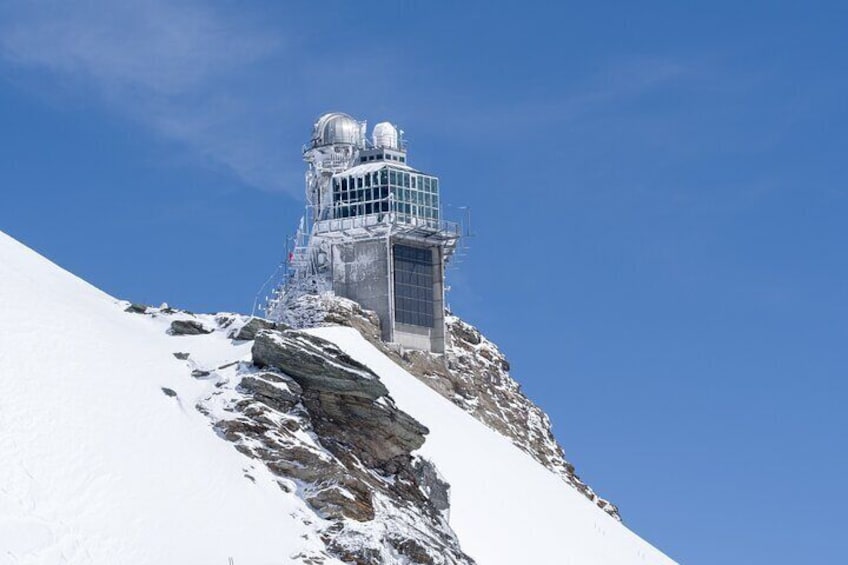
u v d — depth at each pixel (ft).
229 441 314.14
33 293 331.77
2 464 268.21
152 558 264.52
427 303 576.20
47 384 296.10
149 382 319.27
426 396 495.00
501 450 481.46
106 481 278.26
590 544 440.04
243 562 274.36
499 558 393.91
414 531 318.45
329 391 338.34
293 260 588.50
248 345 358.43
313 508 306.76
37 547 254.27
